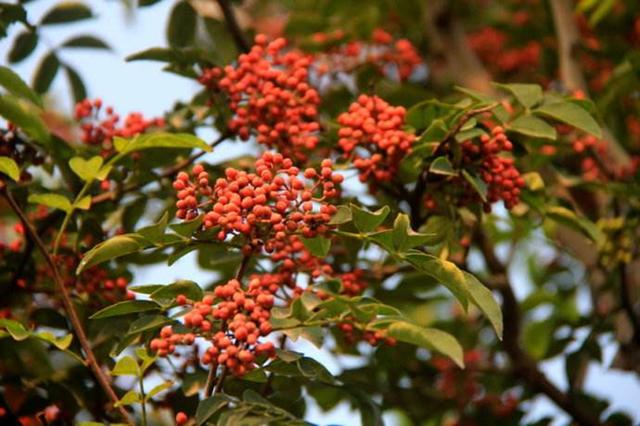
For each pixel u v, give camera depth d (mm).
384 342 8594
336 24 10648
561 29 11555
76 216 8359
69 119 11727
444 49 12078
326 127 8773
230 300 6242
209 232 6621
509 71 13141
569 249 10945
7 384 7910
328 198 6664
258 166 6531
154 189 8828
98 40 9750
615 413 10336
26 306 8203
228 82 8305
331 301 6301
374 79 8586
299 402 8062
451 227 7871
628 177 10133
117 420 7898
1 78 7492
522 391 10680
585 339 10242
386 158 7906
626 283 9891
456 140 7547
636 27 12578
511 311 10133
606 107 10766
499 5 13609
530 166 9109
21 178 8320
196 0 10203
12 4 9227
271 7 13109
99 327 7938
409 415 10234
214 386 6844
